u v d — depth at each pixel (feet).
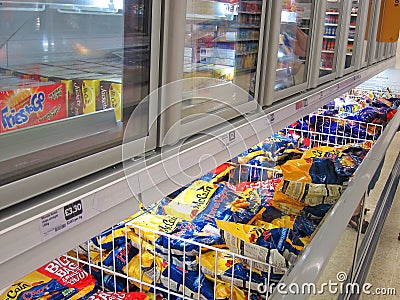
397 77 18.72
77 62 2.61
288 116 5.31
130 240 4.54
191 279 4.31
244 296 4.17
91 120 2.66
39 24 2.40
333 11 7.06
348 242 4.07
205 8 3.62
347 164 5.98
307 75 6.22
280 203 5.32
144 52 2.97
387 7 10.42
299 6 5.54
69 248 2.40
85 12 2.61
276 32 4.65
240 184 5.87
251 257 4.17
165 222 4.61
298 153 6.61
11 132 2.24
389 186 8.59
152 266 4.43
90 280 4.28
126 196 2.78
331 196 5.20
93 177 2.65
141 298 4.15
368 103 11.64
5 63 2.27
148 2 2.91
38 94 2.39
